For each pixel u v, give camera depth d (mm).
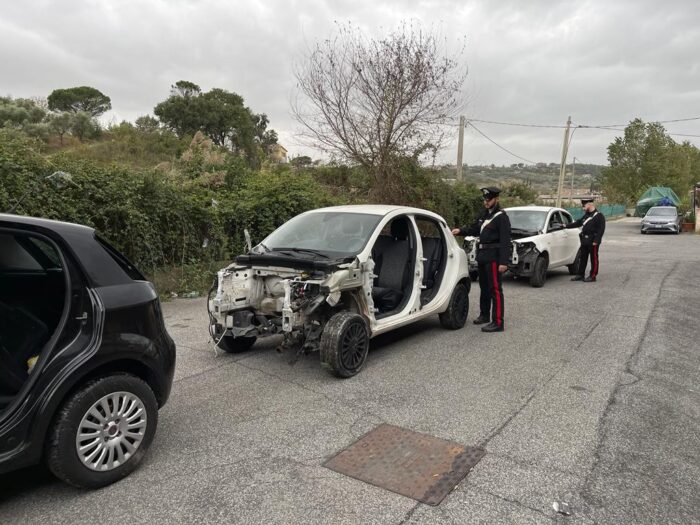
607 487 3238
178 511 2975
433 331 7109
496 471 3418
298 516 2926
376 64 14328
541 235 11258
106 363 3207
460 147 23219
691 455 3664
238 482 3277
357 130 14852
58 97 53281
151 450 3686
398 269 6246
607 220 51375
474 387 4961
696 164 68875
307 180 12891
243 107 58219
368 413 4340
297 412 4352
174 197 9344
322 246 5590
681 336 6898
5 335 3352
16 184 7039
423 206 16141
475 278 11844
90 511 2975
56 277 3662
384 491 3180
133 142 27609
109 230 8281
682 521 2912
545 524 2865
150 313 3492
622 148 57312
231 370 5383
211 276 9773
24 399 2898
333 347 4941
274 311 5234
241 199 11055
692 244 22984
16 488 3221
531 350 6211
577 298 9688
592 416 4305
